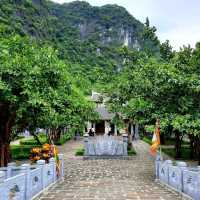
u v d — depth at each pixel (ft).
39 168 48.06
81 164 96.94
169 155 118.52
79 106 132.98
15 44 73.77
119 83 115.44
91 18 570.05
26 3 358.64
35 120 80.59
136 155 121.80
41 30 361.10
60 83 75.66
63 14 570.05
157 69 76.13
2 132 76.59
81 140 197.36
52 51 73.61
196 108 73.46
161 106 75.66
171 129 80.02
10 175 45.65
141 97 81.05
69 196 46.09
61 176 66.69
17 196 35.60
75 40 413.80
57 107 80.43
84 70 288.92
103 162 102.06
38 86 67.67
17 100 65.41
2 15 278.87
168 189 53.52
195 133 69.72
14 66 64.08
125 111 116.98
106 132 235.20
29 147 132.16
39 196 45.65
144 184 60.23
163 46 104.94
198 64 86.12
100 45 414.21
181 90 73.41
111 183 61.16
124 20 565.53
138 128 212.84
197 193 40.19
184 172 46.52
